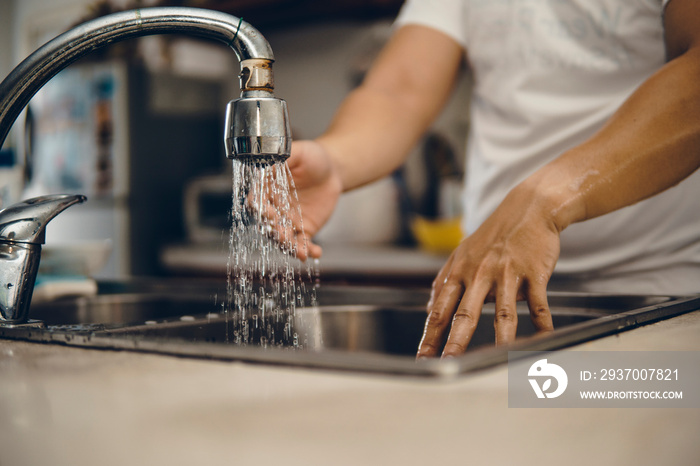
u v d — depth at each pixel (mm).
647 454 249
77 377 373
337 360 373
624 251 933
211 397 323
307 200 851
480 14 1031
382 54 1094
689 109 621
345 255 2119
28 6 3146
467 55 1085
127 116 2559
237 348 411
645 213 909
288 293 938
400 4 2180
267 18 2363
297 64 2787
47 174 2801
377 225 2441
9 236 599
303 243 825
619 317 521
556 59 959
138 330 623
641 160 615
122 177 2568
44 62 570
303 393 326
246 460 242
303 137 2787
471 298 577
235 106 524
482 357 373
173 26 549
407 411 294
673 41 719
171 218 2756
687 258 901
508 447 250
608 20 916
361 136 947
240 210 730
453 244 2135
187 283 1155
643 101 642
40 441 275
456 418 284
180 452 252
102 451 260
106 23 556
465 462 236
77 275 1086
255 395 325
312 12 2285
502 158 1020
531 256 586
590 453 245
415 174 2498
